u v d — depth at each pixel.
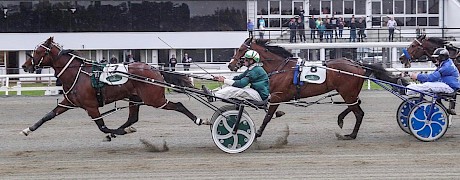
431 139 10.21
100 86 9.34
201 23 32.50
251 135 9.39
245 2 32.72
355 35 31.20
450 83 10.31
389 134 11.21
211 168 8.34
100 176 7.95
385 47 27.89
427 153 9.24
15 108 16.45
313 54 30.88
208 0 32.38
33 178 7.87
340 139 10.64
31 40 31.48
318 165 8.47
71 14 31.58
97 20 31.78
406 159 8.81
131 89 9.47
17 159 9.15
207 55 32.62
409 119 10.20
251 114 14.40
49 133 11.79
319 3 33.34
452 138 10.61
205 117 14.12
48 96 19.86
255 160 8.84
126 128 9.74
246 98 9.41
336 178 7.70
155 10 32.06
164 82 9.42
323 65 10.30
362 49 30.58
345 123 12.78
